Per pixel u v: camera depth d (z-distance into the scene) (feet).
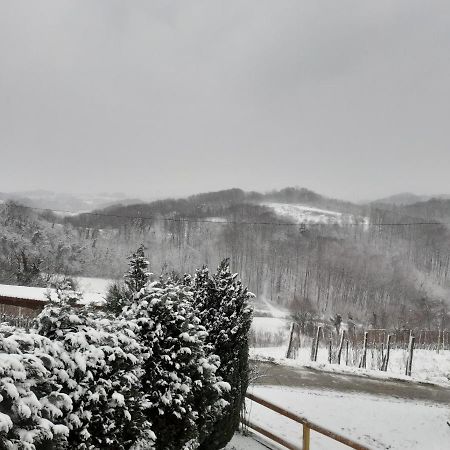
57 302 13.10
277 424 29.48
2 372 9.50
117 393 12.20
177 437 15.19
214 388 16.57
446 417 36.14
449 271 256.11
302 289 230.48
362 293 216.33
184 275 22.65
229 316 21.08
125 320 14.69
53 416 10.57
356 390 44.55
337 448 26.66
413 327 126.52
